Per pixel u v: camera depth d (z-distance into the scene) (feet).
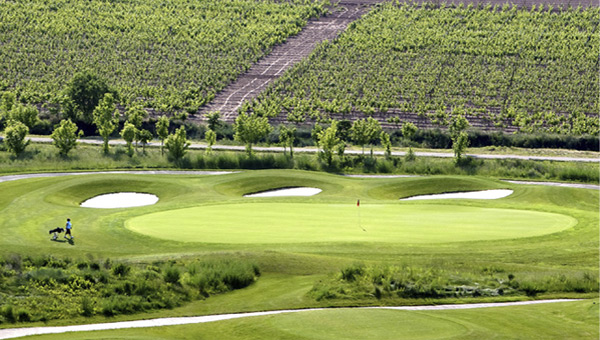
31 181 330.54
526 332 133.39
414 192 352.08
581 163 465.06
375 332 124.88
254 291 170.91
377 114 610.24
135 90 652.07
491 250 202.18
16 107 554.87
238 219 242.17
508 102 635.25
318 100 617.21
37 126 543.80
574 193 327.67
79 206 294.87
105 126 464.24
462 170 445.78
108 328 141.49
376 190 351.87
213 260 184.55
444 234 217.56
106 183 327.47
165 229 226.38
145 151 468.75
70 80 619.67
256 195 341.21
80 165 424.87
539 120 593.83
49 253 198.18
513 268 188.03
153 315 152.56
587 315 145.69
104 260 186.70
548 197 323.78
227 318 149.89
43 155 439.63
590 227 232.53
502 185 355.97
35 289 157.69
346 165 449.48
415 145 537.24
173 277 171.42
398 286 167.32
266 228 225.35
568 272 184.44
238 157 449.48
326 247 200.03
